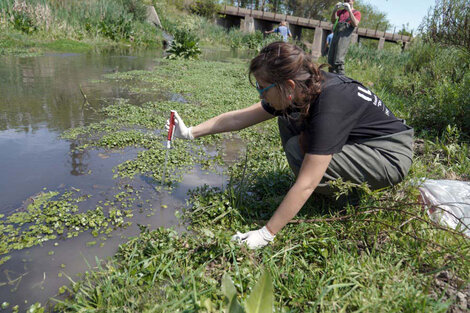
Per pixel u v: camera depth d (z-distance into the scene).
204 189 2.90
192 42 12.56
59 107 4.97
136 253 2.09
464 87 4.66
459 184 2.62
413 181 2.63
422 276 1.83
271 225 2.06
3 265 2.01
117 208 2.64
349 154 2.25
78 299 1.71
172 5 29.50
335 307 1.64
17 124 4.18
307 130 2.07
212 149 3.93
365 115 2.19
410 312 1.59
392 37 28.00
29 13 12.12
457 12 5.90
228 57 15.23
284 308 1.65
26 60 8.62
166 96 6.17
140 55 12.42
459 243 2.01
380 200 2.34
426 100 4.89
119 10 16.58
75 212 2.54
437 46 7.15
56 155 3.43
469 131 4.14
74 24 13.90
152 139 4.01
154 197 2.82
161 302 1.68
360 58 12.84
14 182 2.87
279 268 2.00
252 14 30.55
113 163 3.36
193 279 1.73
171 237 2.17
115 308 1.65
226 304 1.48
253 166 3.38
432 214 2.32
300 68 1.81
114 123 4.46
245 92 6.70
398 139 2.30
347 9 7.23
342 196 2.45
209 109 5.30
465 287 1.79
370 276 1.80
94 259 2.10
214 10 29.81
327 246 2.11
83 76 7.33
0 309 1.71
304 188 1.97
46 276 1.94
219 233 2.07
